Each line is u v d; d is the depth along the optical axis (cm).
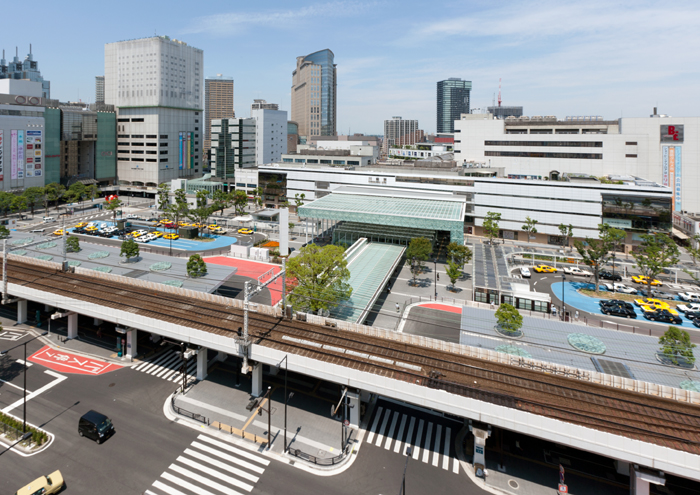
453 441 4409
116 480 3725
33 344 6116
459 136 17000
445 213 10556
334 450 4191
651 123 14950
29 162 16238
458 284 9100
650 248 9044
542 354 5209
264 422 4566
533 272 10319
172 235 12488
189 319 5444
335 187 14900
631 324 7225
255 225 14538
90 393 4978
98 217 15425
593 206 12212
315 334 5181
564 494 3659
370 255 9588
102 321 6925
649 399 4038
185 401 4881
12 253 8581
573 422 3641
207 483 3738
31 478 3706
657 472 3375
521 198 13100
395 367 4456
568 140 15412
